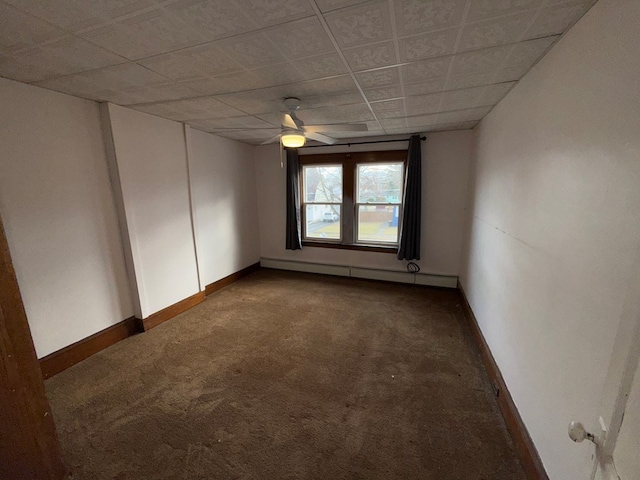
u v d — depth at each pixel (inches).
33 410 21.2
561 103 55.3
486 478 60.0
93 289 105.3
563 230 52.5
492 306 95.8
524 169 73.2
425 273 171.9
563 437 48.9
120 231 113.7
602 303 40.1
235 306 147.3
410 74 77.6
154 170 123.0
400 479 60.1
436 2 47.4
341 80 81.5
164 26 54.3
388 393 85.0
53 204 92.6
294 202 188.7
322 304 149.2
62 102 93.2
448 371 95.2
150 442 68.9
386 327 125.0
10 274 19.4
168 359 102.1
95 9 48.7
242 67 72.9
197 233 146.9
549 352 55.7
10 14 49.6
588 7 46.7
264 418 76.1
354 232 184.9
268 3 47.4
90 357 103.0
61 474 23.5
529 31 55.2
